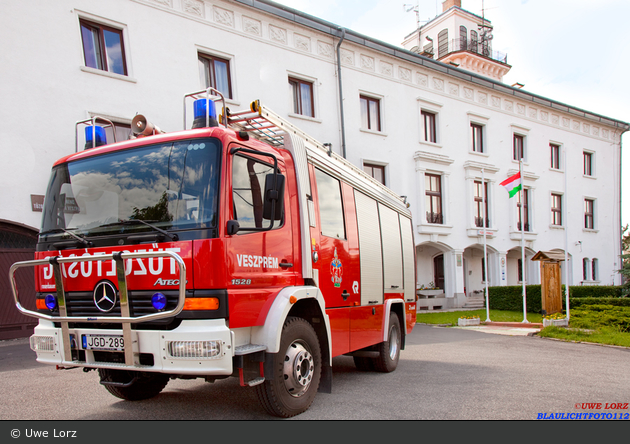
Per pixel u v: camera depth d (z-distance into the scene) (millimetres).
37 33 11172
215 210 3713
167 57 13406
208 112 4371
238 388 5895
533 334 13039
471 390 5938
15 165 10641
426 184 20969
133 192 4020
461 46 29406
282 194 4230
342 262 5809
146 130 4684
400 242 8344
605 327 13656
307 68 16859
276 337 4047
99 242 3975
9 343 9938
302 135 5586
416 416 4684
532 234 25047
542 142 26281
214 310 3570
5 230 10578
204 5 14305
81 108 11758
